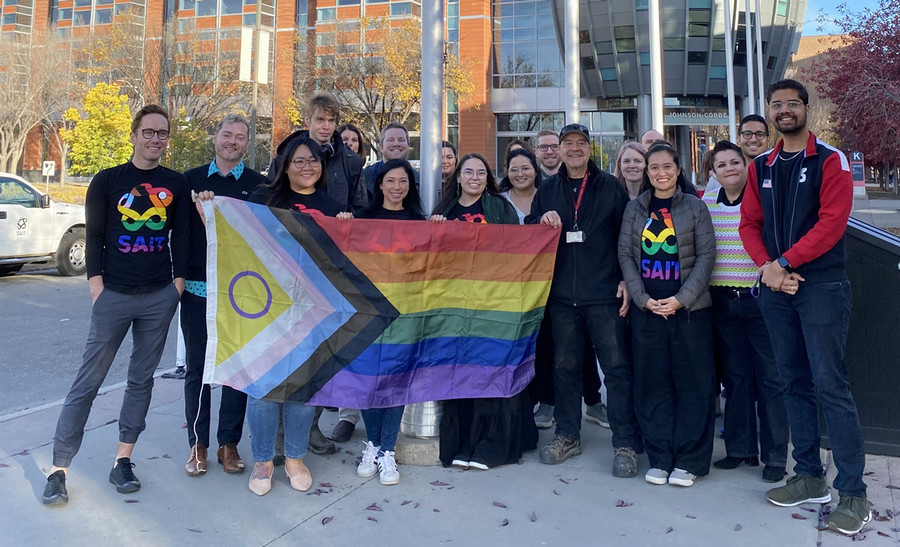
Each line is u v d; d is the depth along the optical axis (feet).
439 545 10.38
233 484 12.90
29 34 128.98
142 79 114.52
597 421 17.17
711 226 12.80
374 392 12.87
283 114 117.80
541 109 132.05
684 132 123.03
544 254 13.91
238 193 14.06
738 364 13.48
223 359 12.51
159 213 12.10
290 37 127.95
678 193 13.00
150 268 12.14
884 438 13.47
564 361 14.23
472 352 13.92
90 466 13.64
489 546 10.33
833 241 10.48
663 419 13.04
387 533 10.81
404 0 128.57
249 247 12.70
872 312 13.42
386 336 13.12
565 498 12.17
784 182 11.29
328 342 12.87
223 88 112.37
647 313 12.94
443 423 13.94
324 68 111.96
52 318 31.89
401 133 18.54
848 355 13.66
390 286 13.25
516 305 13.96
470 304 13.92
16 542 10.37
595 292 13.56
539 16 131.44
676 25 115.24
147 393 12.72
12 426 16.19
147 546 10.32
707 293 12.97
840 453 10.84
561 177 14.20
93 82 118.52
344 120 105.29
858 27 55.42
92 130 93.45
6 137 122.01
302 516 11.46
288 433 12.69
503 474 13.43
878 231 14.25
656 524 11.02
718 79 118.52
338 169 16.31
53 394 19.84
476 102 131.44
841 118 61.52
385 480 12.85
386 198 14.23
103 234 11.94
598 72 123.34
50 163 96.27
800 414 11.68
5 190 42.01
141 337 12.46
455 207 15.05
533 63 132.36
